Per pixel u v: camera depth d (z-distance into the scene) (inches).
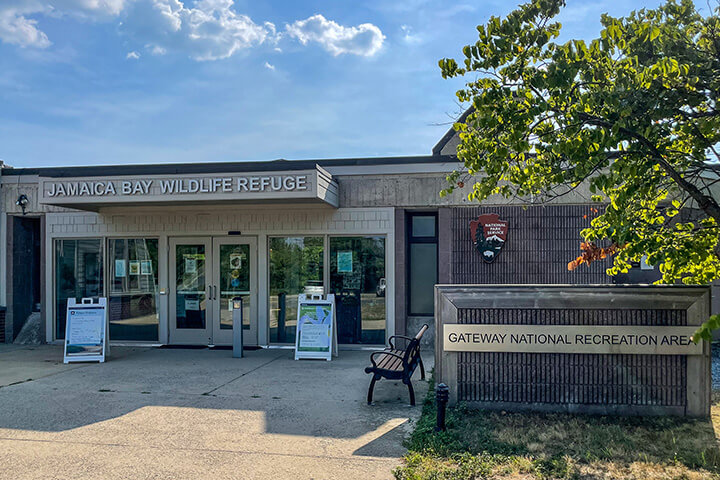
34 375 342.6
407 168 431.2
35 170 478.9
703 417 243.1
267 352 426.0
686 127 198.8
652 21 211.5
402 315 430.3
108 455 205.2
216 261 457.1
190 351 431.8
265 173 379.6
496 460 196.7
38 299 503.5
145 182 390.6
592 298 249.3
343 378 330.6
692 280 238.7
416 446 209.0
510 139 194.7
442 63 210.5
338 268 442.0
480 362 257.9
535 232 419.8
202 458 201.9
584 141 179.0
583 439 217.3
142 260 469.4
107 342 406.0
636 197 222.7
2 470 191.5
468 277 425.7
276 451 208.7
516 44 200.7
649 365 247.0
